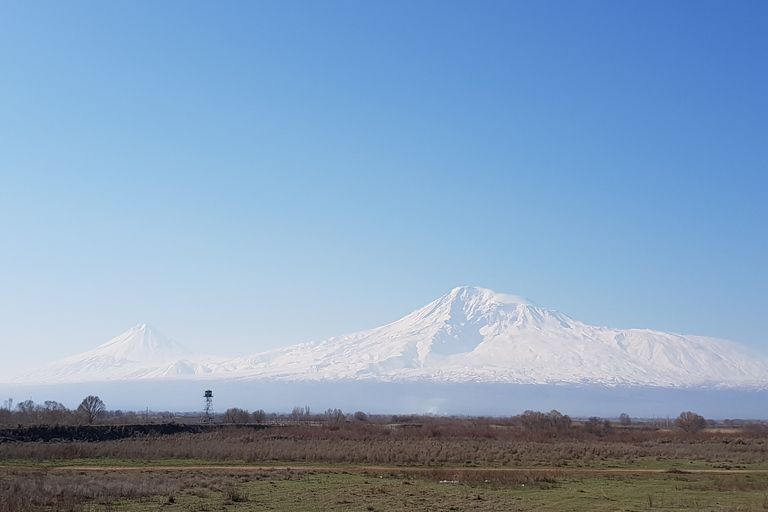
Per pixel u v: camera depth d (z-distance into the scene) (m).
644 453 86.94
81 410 139.75
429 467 71.50
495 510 40.47
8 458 78.25
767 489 50.41
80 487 48.09
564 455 82.69
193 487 51.66
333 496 46.81
